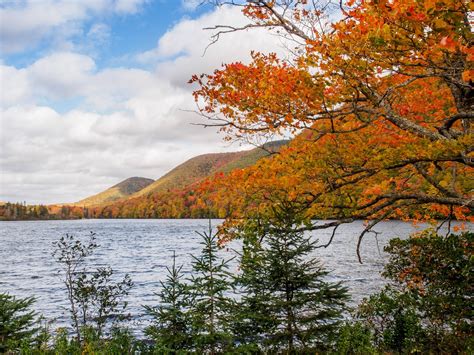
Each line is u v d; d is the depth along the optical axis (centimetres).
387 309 959
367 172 718
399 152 604
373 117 664
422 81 751
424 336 889
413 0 378
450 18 370
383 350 873
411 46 448
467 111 651
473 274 838
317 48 544
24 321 943
